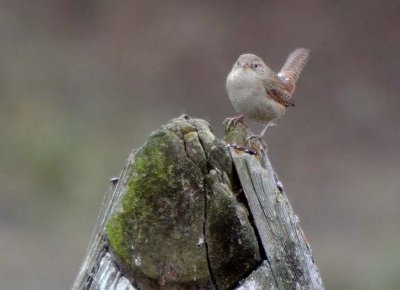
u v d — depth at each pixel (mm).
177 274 5551
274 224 5574
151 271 5551
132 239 5555
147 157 5555
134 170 5555
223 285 5559
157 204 5551
